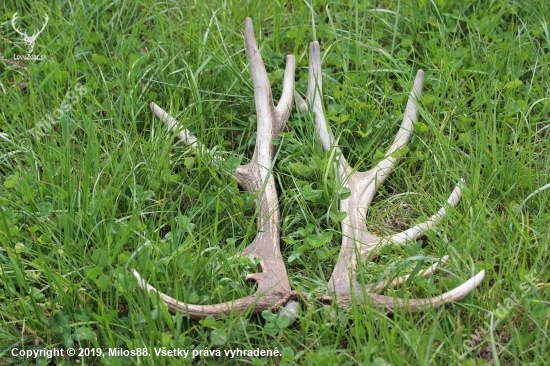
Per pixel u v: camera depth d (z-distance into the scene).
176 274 3.43
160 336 3.21
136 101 4.40
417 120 4.27
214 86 4.53
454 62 4.53
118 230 3.67
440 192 4.03
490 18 4.83
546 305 3.45
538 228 3.74
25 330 3.41
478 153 4.05
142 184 3.99
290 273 3.67
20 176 4.01
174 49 4.67
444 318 3.30
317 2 4.92
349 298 3.31
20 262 3.59
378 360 3.10
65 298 3.39
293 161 4.08
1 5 4.94
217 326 3.27
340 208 3.76
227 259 3.54
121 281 3.33
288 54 4.70
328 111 4.33
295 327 3.36
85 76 4.56
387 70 4.52
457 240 3.62
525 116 4.18
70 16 4.85
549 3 4.81
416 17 4.82
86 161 3.83
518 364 3.26
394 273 3.48
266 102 4.01
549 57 4.59
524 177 3.93
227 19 4.83
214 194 3.89
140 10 5.03
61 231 3.75
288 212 3.90
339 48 4.62
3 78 4.61
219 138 4.27
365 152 4.09
